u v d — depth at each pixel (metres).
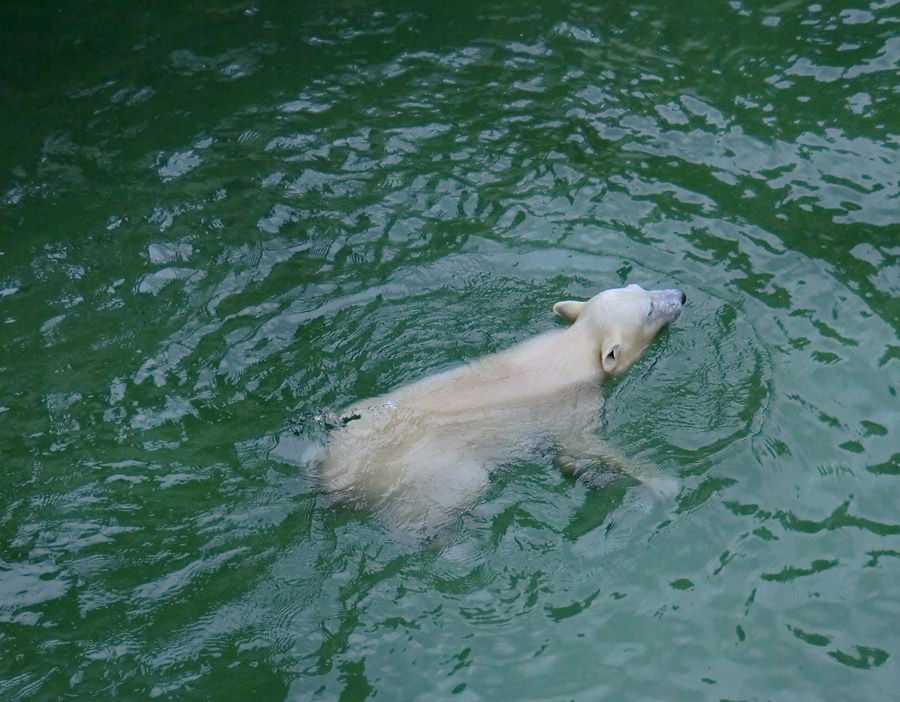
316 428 6.60
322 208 8.70
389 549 5.86
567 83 9.94
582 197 8.62
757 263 7.87
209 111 9.94
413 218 8.52
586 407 6.79
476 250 8.15
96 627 5.55
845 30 10.20
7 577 5.80
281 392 6.95
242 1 11.34
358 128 9.58
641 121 9.41
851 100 9.38
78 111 10.05
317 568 5.79
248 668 5.38
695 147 9.08
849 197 8.42
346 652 5.44
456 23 10.83
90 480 6.39
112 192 9.07
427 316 7.55
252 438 6.59
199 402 6.92
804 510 6.06
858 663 5.33
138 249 8.40
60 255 8.41
